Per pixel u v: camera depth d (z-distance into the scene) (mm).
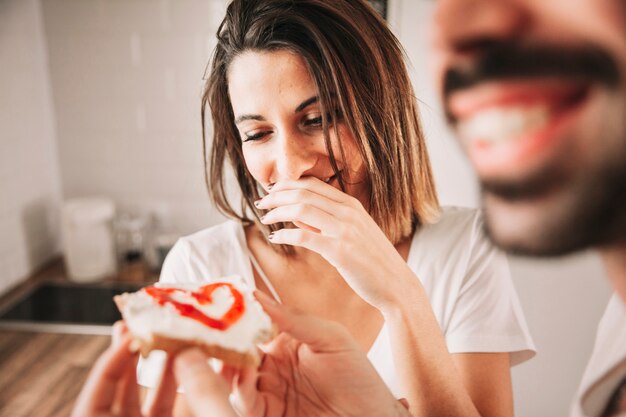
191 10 1835
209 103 804
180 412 695
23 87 1842
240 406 563
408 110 770
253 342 531
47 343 1590
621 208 327
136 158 2000
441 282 802
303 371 564
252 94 661
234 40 673
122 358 467
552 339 604
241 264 833
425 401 638
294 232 655
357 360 544
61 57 1931
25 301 1777
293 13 646
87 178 2043
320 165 708
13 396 1379
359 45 684
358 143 698
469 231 825
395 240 815
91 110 1970
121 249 2000
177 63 1890
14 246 1850
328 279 815
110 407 473
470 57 331
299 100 650
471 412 643
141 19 1863
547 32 313
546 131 328
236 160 832
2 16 1718
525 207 346
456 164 954
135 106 1947
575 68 312
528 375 646
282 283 830
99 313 1721
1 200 1768
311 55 634
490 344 738
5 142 1767
